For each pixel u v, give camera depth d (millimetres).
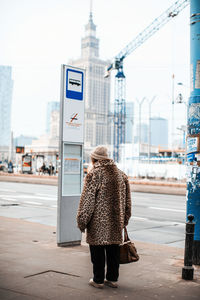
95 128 167625
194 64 6043
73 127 7211
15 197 19141
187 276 4961
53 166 53531
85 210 4297
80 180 7316
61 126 7066
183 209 15383
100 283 4488
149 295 4297
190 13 6160
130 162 60812
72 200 7137
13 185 31469
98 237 4320
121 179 4527
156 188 27594
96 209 4344
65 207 7031
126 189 4660
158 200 20047
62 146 7047
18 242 7207
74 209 7152
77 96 7344
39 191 23984
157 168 52375
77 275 4973
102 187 4348
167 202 18812
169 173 50875
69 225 7078
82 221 4324
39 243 7191
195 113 5867
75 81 7316
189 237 5012
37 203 16375
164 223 11477
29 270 5152
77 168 7281
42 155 54656
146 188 28469
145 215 13250
